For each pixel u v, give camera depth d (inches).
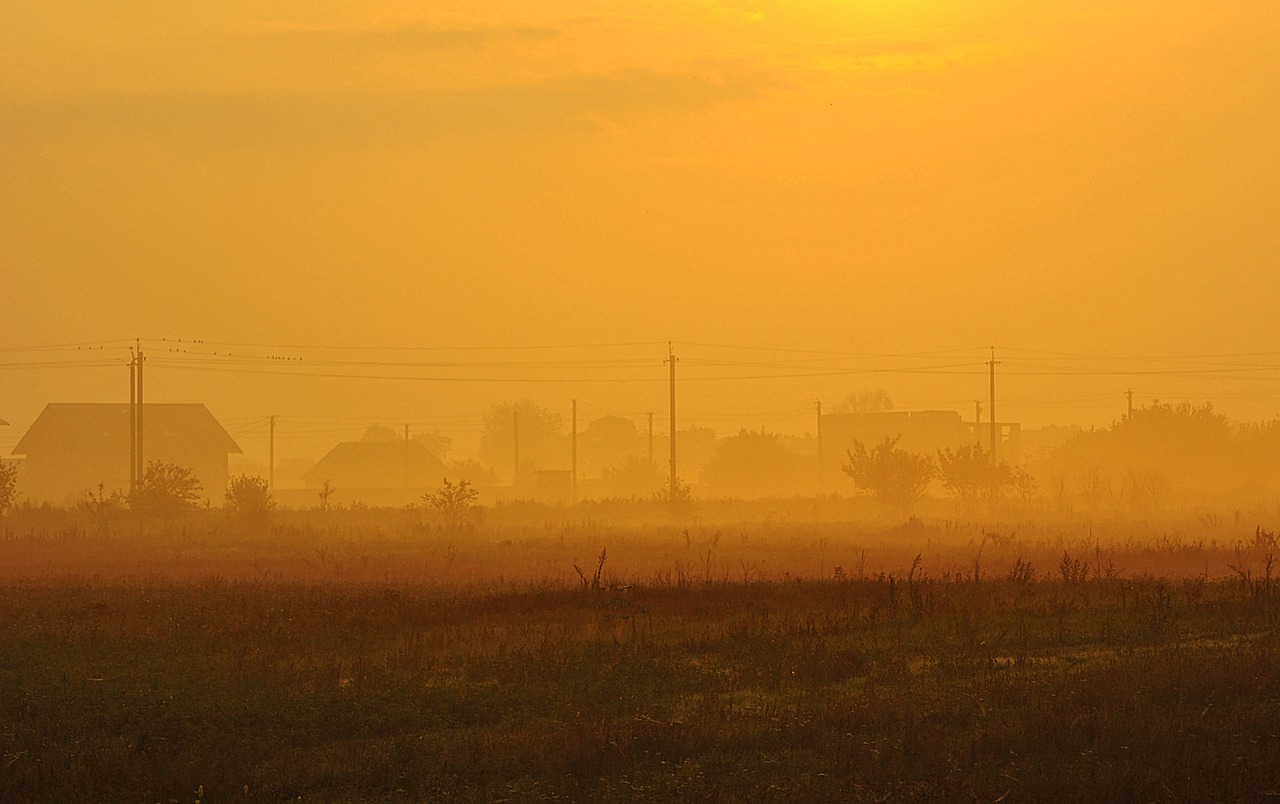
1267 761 653.3
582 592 1501.0
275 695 933.8
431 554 2374.5
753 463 6884.8
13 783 688.4
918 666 1013.8
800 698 877.2
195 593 1594.5
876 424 7160.4
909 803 618.5
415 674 1008.2
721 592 1523.1
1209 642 1077.1
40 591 1626.5
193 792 681.6
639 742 740.7
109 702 912.3
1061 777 639.1
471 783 692.1
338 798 673.0
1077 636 1123.9
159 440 6653.5
